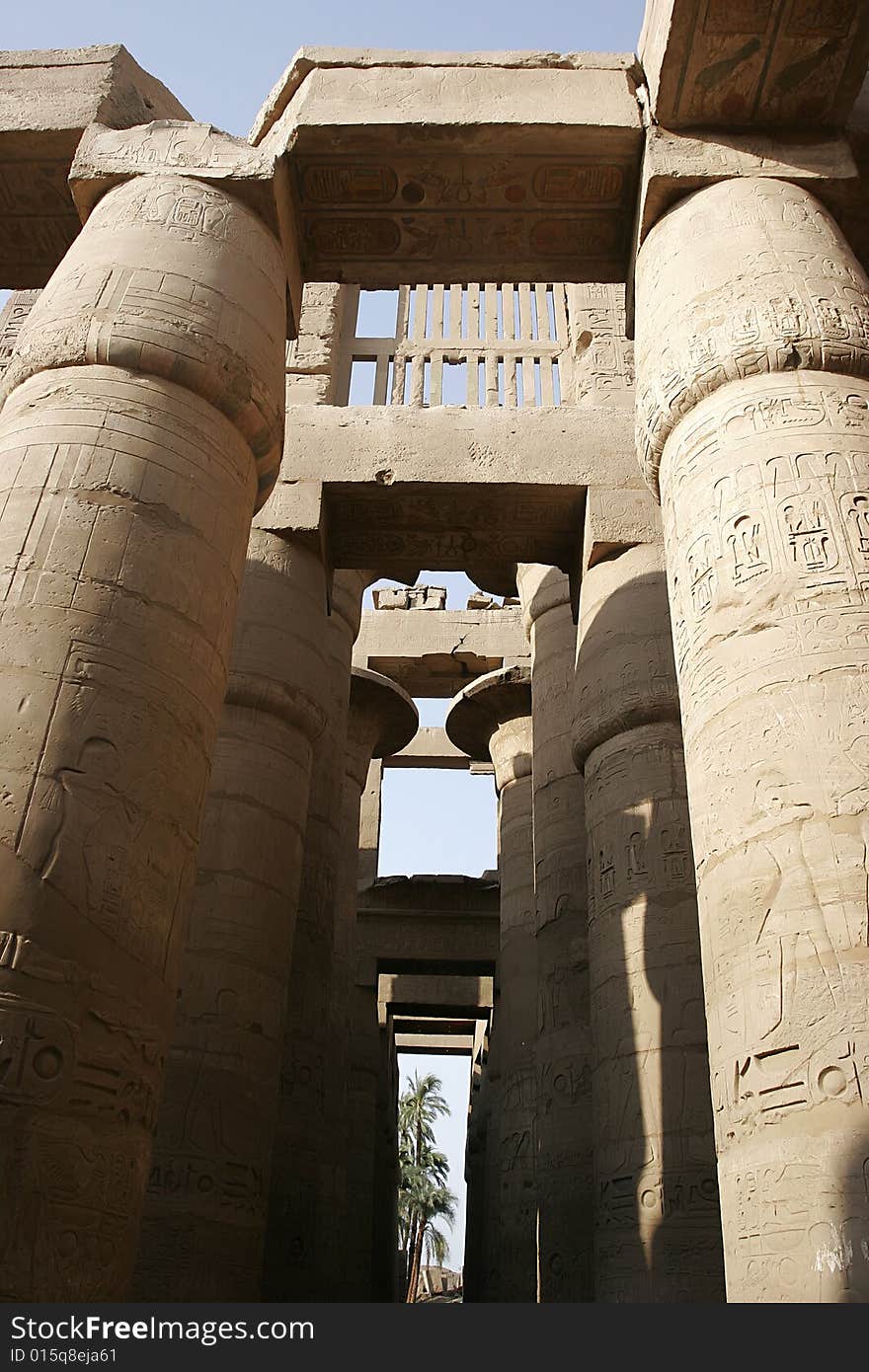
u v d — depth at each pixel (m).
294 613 10.41
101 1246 4.07
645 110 7.56
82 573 5.07
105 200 7.09
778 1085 4.20
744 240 6.59
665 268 6.88
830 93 7.20
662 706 9.78
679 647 5.75
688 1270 7.70
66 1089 4.09
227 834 9.08
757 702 4.99
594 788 10.06
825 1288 3.71
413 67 7.92
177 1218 7.48
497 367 13.49
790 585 5.17
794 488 5.46
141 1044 4.50
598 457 11.13
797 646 5.02
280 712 9.90
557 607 13.87
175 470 5.66
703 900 4.98
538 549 11.66
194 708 5.28
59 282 6.45
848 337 5.95
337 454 11.19
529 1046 14.86
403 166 7.73
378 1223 19.38
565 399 13.18
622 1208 8.24
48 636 4.85
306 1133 10.41
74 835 4.46
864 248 7.38
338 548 11.61
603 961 9.29
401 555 11.69
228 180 7.17
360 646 18.91
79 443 5.48
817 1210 3.86
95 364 5.86
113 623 5.02
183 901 5.02
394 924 20.11
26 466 5.43
